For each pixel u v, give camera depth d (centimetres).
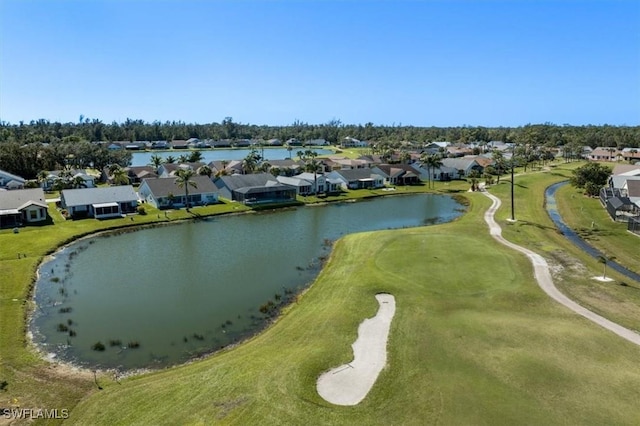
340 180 11956
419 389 2692
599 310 3847
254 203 9606
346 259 5531
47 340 3584
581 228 7225
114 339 3609
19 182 10788
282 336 3488
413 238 6303
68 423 2433
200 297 4522
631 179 8919
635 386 2688
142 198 9556
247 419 2417
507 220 7775
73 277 5119
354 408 2527
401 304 3994
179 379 2853
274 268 5434
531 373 2825
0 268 5100
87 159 14262
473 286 4403
